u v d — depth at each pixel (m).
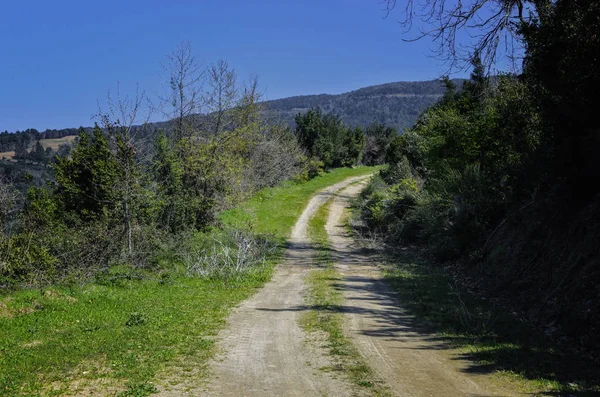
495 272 17.69
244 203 37.53
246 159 36.50
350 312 13.72
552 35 14.91
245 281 19.73
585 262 12.89
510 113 21.53
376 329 11.67
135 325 11.35
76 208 22.22
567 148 15.58
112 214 20.19
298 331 11.42
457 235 22.58
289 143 58.44
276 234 35.16
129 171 20.34
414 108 180.25
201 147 29.44
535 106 17.08
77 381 7.23
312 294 16.97
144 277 18.05
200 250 22.53
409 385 7.50
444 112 31.92
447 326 11.93
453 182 25.34
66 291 14.29
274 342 10.34
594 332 10.33
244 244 23.66
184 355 9.05
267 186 52.94
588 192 15.25
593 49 13.84
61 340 9.70
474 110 27.97
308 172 65.94
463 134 27.77
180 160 27.91
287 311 14.00
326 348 9.83
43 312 11.91
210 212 29.00
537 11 16.25
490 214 22.03
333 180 66.88
